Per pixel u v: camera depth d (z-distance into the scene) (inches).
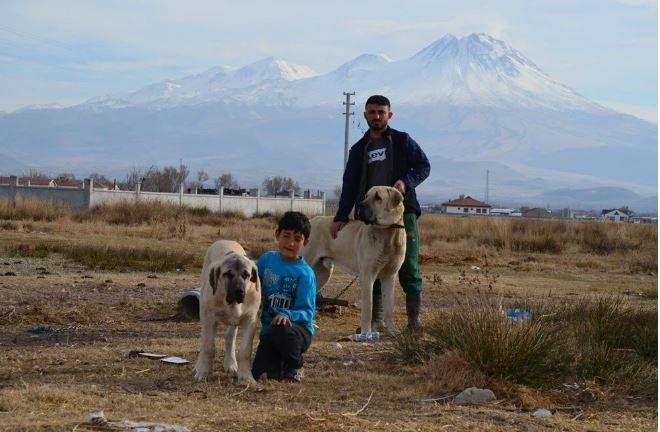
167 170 4175.7
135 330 454.0
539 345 334.6
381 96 454.9
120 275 729.6
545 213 6245.1
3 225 1314.0
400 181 439.5
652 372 351.3
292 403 291.3
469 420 276.2
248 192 3011.8
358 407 289.1
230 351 336.5
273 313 335.6
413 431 256.4
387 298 445.4
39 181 3410.4
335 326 487.5
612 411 301.7
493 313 354.9
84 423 245.4
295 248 338.0
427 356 362.0
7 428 237.6
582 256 1203.9
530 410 299.4
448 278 820.0
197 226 1573.6
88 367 339.9
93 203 2247.8
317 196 3577.8
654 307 574.6
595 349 364.5
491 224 1536.7
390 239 431.8
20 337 423.2
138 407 275.1
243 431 247.1
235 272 305.3
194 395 295.6
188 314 494.0
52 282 647.8
